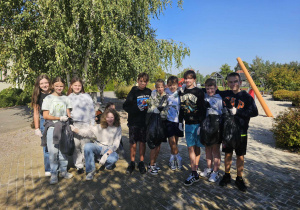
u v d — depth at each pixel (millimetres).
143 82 3793
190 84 3469
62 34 8258
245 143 3104
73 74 10016
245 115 3008
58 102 3439
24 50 8633
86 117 3787
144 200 2932
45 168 3805
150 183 3447
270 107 14922
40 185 3428
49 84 3639
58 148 3439
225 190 3180
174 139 3816
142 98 3795
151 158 3754
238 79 3092
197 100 3363
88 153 3551
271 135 7254
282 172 3859
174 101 3676
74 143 3604
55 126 3312
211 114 3238
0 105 16609
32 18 8477
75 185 3412
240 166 3188
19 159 4773
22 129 8586
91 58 10133
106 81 13648
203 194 3074
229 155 3250
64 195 3098
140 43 10336
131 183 3455
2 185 3449
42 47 8156
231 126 3027
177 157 3965
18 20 8055
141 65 9781
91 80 12039
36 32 8062
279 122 5938
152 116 3576
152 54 10680
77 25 8875
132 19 11805
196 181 3449
